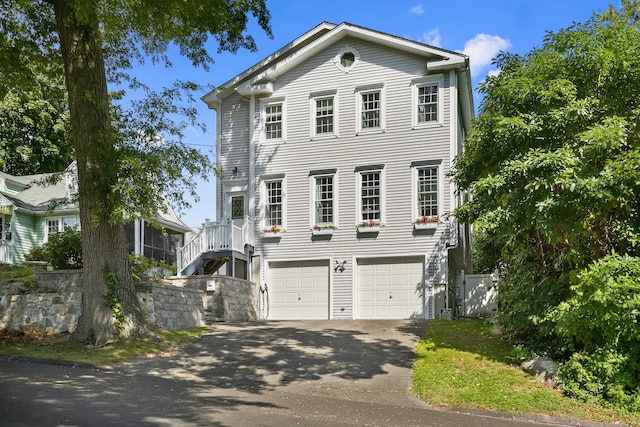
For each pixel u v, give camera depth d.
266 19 17.23
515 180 12.52
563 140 12.64
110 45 16.66
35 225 29.81
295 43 23.80
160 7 14.13
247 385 11.31
